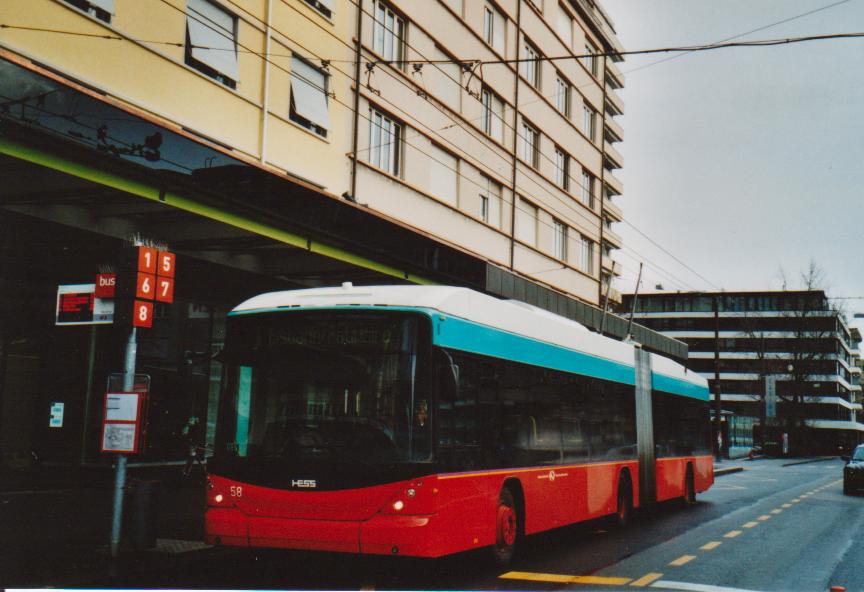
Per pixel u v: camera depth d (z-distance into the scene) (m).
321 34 20.19
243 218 14.62
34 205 13.40
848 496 24.72
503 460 10.57
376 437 8.82
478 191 28.72
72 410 17.52
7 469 16.64
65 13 13.45
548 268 34.38
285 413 9.14
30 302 16.95
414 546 8.52
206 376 19.77
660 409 18.64
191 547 10.66
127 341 9.91
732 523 16.59
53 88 11.03
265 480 9.02
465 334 9.80
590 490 13.77
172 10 15.68
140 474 18.05
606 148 54.69
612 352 15.65
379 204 22.72
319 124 19.92
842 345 110.06
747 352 107.00
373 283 20.44
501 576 9.95
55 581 8.32
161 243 14.91
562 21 36.72
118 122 12.03
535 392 11.82
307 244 16.30
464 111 27.64
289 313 9.37
